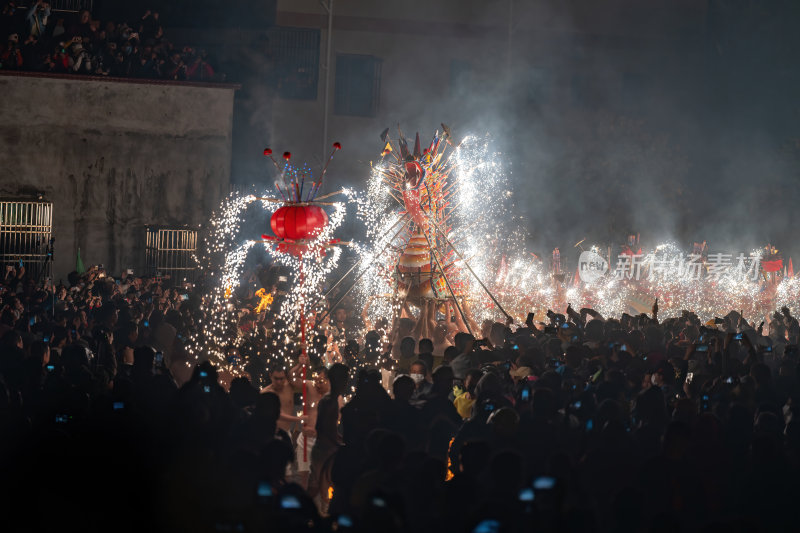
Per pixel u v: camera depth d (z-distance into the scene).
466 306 16.22
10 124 27.00
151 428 6.76
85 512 6.21
